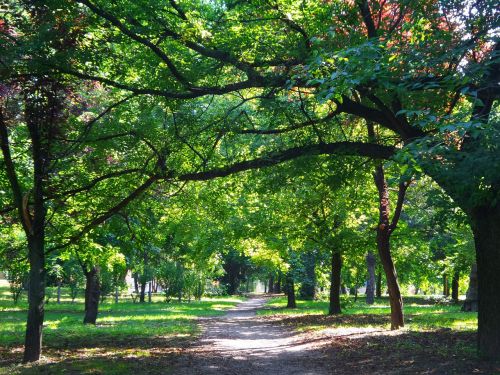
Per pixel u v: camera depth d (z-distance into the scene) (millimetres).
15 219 15375
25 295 52875
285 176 14188
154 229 20281
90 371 10719
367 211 23031
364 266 39438
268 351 14617
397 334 16594
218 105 17031
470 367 10117
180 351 14344
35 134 12188
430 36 9445
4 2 10461
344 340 15969
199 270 46312
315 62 7797
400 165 6531
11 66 10062
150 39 11344
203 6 11797
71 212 14953
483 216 10852
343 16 10781
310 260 38094
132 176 14039
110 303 46969
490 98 9672
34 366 11438
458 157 7414
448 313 27812
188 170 14797
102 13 10406
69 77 12070
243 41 11320
